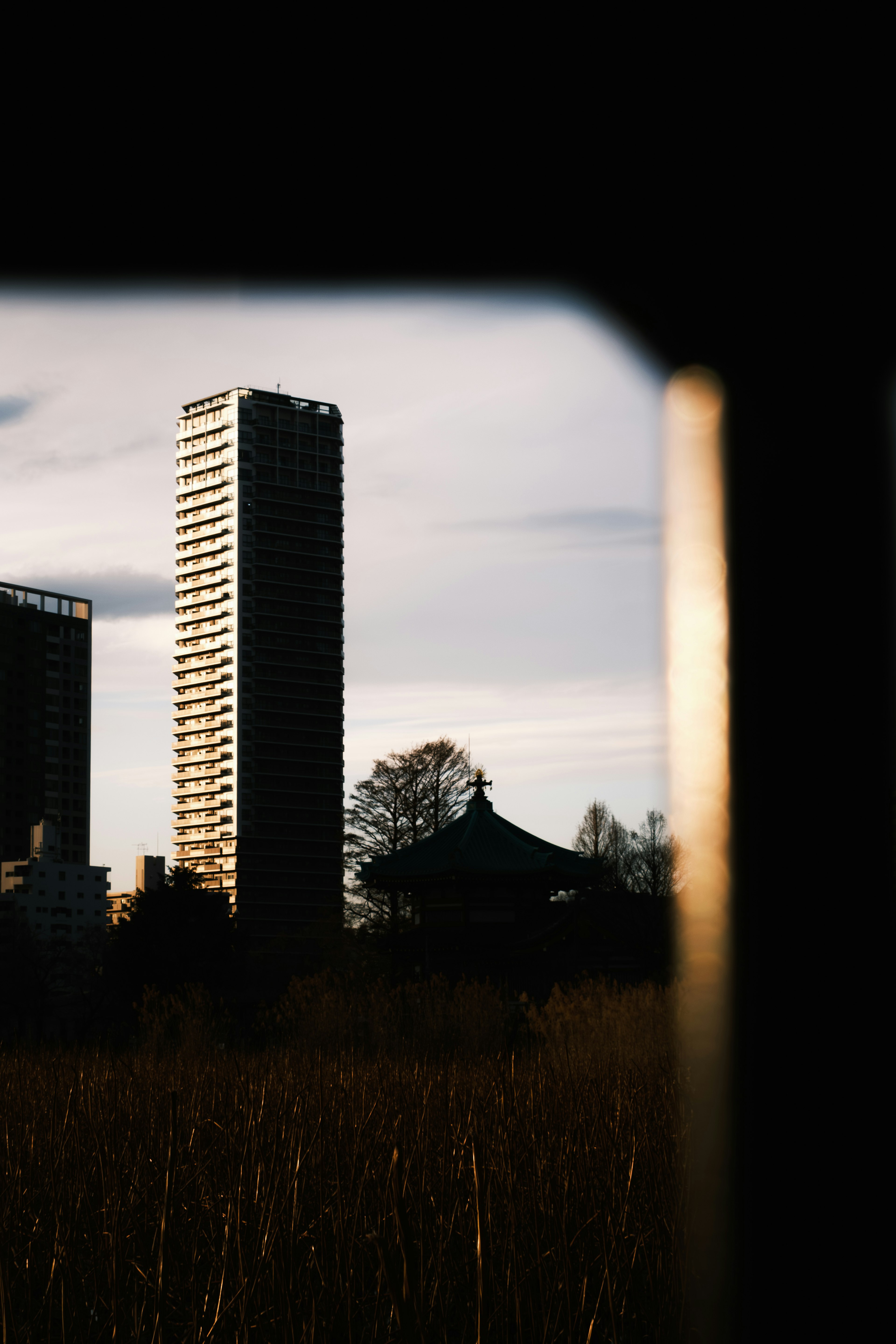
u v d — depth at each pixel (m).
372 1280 6.16
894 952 3.08
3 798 119.31
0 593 124.62
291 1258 5.56
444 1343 5.30
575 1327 5.57
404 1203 3.78
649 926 33.75
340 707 121.81
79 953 60.75
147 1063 17.67
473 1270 5.88
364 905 51.12
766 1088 3.34
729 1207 3.61
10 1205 6.90
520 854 37.03
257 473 124.56
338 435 129.12
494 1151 7.11
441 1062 16.20
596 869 37.44
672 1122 8.54
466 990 23.42
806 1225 3.45
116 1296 5.31
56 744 124.25
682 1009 3.81
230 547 123.19
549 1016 20.09
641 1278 6.10
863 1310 3.39
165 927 43.59
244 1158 6.85
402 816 52.47
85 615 129.75
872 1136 3.33
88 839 125.88
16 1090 12.56
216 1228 6.33
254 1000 42.19
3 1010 56.88
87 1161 7.94
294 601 122.31
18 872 94.00
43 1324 5.81
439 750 53.12
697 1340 4.12
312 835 117.00
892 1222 3.37
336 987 25.31
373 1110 8.65
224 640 121.12
